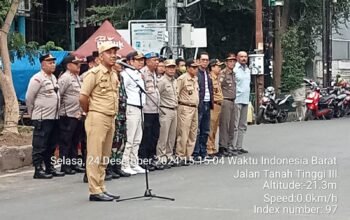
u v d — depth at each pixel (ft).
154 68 42.37
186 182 37.45
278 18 100.48
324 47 105.40
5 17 50.60
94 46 54.90
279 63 99.66
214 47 106.01
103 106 32.09
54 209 30.48
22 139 47.88
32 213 29.73
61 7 111.34
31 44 55.36
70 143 40.96
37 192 35.14
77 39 111.45
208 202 31.32
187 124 44.60
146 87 41.75
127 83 39.65
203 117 46.55
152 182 37.58
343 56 141.79
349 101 96.53
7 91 48.73
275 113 84.17
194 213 28.89
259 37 85.81
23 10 91.97
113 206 30.81
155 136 42.52
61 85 40.29
